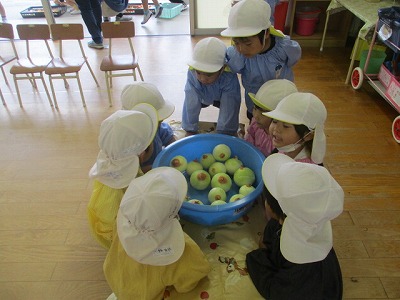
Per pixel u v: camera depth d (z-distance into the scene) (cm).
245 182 143
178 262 105
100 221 120
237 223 134
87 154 220
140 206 89
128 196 94
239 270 119
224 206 118
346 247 157
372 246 158
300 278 99
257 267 115
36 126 249
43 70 257
